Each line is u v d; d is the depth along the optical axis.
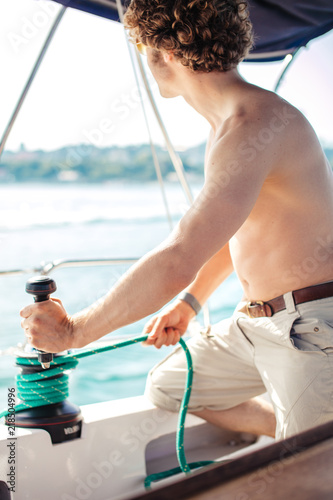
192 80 1.43
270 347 1.49
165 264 1.19
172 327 1.73
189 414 1.85
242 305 1.66
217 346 1.75
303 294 1.40
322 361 1.35
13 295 8.37
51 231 14.66
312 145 1.35
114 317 1.26
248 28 1.43
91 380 5.17
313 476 0.62
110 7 2.05
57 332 1.33
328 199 1.39
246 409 1.81
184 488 0.60
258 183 1.23
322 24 2.22
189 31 1.32
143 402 1.80
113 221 16.61
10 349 1.91
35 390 1.51
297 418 1.35
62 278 9.33
